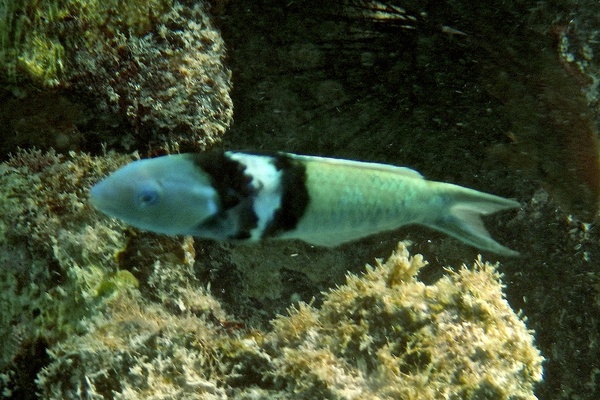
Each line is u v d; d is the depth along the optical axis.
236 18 0.85
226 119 0.74
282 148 0.90
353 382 0.58
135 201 0.40
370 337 0.60
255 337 0.62
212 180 0.41
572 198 0.71
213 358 0.60
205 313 0.69
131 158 0.71
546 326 0.90
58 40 0.66
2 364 0.66
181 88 0.70
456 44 0.78
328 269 0.89
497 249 0.44
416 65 0.80
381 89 0.82
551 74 0.70
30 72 0.65
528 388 0.62
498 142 0.79
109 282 0.65
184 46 0.71
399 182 0.43
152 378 0.57
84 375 0.58
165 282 0.69
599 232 0.85
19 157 0.71
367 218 0.43
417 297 0.63
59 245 0.65
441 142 0.83
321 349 0.59
